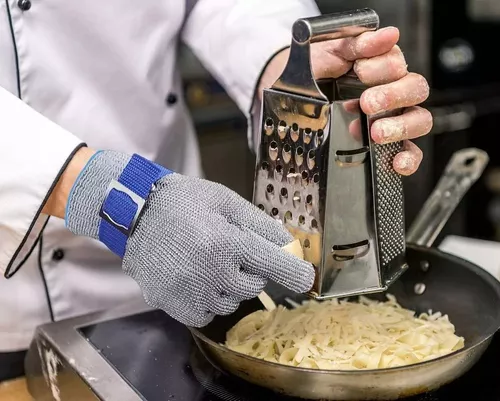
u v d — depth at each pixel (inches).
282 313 36.8
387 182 31.2
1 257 35.5
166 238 29.2
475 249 47.3
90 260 44.4
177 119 48.0
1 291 41.9
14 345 43.1
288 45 41.2
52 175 32.4
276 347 34.5
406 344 33.9
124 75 43.8
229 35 44.3
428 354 33.1
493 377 31.8
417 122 30.3
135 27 43.5
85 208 31.3
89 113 42.9
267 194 31.7
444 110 96.1
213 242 28.6
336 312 37.0
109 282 45.2
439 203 41.8
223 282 29.1
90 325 38.1
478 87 100.0
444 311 37.7
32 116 33.9
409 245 38.8
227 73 44.9
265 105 30.2
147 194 30.1
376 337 34.6
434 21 97.3
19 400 38.4
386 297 39.9
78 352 35.2
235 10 44.6
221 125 88.9
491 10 98.0
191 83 90.0
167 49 45.9
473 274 36.0
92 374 33.3
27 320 42.8
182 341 36.5
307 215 30.0
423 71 99.0
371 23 29.6
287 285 29.0
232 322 38.4
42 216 34.8
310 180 29.4
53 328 37.7
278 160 30.6
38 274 42.4
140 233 29.9
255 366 29.7
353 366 32.5
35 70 40.6
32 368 38.4
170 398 31.5
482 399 30.4
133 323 38.3
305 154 29.3
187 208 29.4
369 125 29.1
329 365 32.5
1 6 39.1
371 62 30.0
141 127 45.6
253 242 29.0
